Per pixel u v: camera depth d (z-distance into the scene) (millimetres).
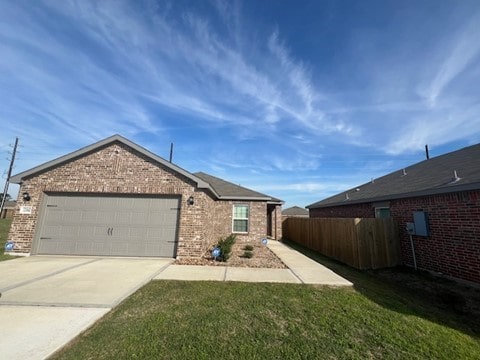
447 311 4609
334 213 16109
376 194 11242
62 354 2818
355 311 4297
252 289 5398
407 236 8883
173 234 9008
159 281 5914
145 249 8875
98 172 9172
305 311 4246
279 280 6211
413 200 8727
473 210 6641
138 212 9094
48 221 8938
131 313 4035
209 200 11477
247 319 3879
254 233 14273
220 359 2797
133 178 9156
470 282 6578
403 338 3377
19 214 8820
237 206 14562
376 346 3160
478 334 3641
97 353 2848
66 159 9125
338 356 2920
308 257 9969
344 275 7215
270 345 3127
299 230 15406
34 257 8352
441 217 7586
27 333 3256
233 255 9906
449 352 3059
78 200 9109
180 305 4406
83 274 6328
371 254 8477
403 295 5496
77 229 8914
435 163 11328
